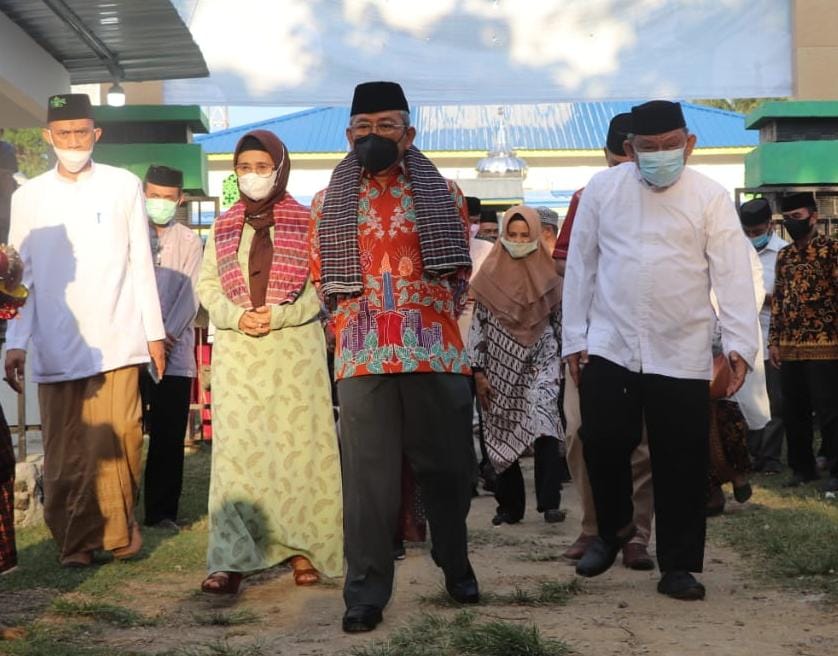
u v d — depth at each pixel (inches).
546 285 295.7
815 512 295.1
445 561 202.1
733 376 208.8
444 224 191.3
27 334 246.7
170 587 227.1
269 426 222.1
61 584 226.8
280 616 202.2
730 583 221.3
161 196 310.2
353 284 191.3
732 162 1170.0
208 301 224.7
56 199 249.4
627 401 211.6
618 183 215.9
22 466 295.4
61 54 472.7
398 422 194.4
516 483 303.3
